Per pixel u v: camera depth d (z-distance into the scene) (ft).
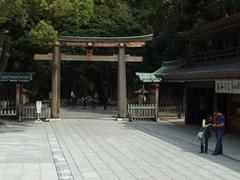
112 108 189.78
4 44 118.11
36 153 65.67
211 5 128.88
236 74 71.10
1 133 91.76
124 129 103.30
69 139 83.20
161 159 61.62
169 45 170.60
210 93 113.60
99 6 194.90
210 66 95.76
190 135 91.81
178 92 134.82
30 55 157.38
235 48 89.04
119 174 50.65
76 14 100.17
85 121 123.13
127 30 187.21
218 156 64.80
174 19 154.40
